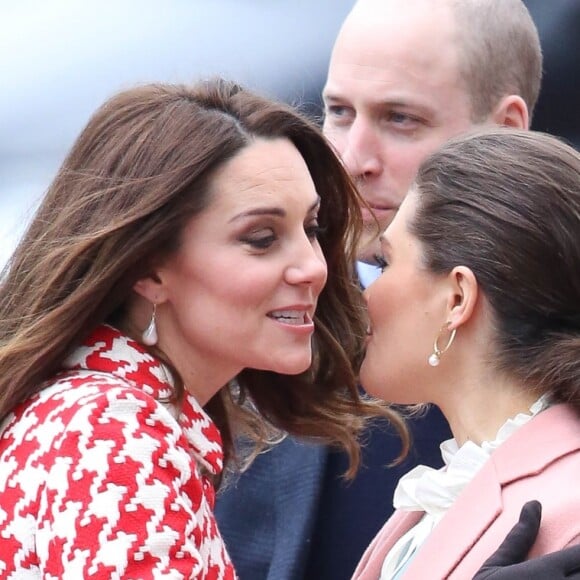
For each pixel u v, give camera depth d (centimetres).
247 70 1767
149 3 1917
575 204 898
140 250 881
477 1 1314
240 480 1259
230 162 892
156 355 904
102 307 894
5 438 855
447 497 936
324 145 991
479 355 930
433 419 1248
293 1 1828
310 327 923
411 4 1302
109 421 814
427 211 948
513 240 900
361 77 1290
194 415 905
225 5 1873
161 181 878
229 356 915
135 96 921
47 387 873
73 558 782
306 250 911
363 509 1242
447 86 1284
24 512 816
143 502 793
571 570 812
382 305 970
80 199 898
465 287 919
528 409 920
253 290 895
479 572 828
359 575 1041
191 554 797
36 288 898
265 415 1091
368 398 1186
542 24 1775
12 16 1948
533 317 908
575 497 859
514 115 1328
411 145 1288
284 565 1220
